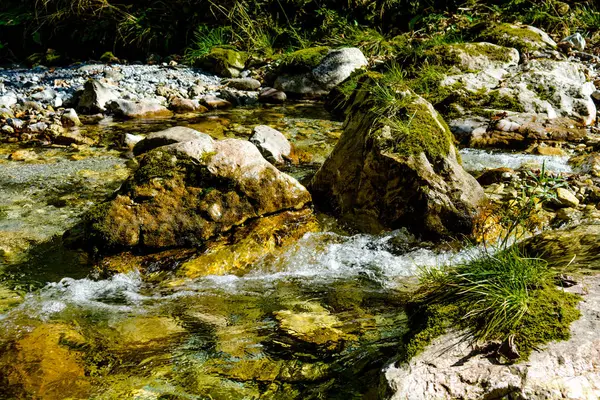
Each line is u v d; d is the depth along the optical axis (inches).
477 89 261.1
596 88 272.7
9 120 259.8
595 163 196.5
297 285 134.2
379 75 265.9
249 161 160.4
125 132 253.3
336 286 133.3
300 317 118.6
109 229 144.6
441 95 257.6
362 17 397.4
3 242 153.8
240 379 98.3
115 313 121.9
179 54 392.8
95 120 274.7
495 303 98.6
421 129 163.5
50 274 139.1
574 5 378.3
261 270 141.9
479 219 153.1
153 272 139.3
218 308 123.8
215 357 104.9
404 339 102.6
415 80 270.2
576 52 310.5
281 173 164.2
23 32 408.5
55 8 417.1
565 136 227.3
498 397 82.0
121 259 143.2
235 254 145.3
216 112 291.0
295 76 322.3
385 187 157.6
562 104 253.0
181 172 154.9
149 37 394.0
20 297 128.6
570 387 81.0
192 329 115.1
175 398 93.7
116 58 386.3
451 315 101.0
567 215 158.2
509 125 232.5
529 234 152.0
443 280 118.5
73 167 211.6
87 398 93.8
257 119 275.0
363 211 160.9
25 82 327.9
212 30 387.5
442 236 150.9
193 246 147.9
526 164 201.5
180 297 129.0
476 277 111.5
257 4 398.6
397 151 158.4
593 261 112.9
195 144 159.0
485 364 87.0
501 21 362.0
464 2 398.3
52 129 254.5
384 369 90.8
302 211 163.9
